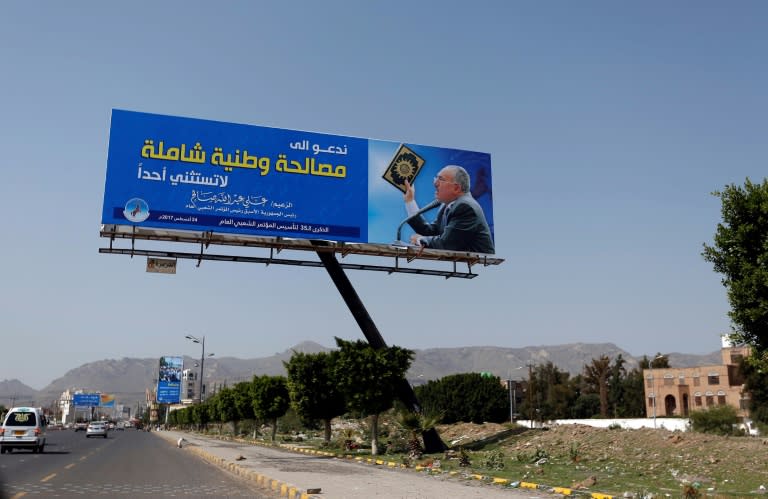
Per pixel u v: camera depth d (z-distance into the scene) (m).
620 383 96.12
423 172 28.47
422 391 55.59
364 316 26.48
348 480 16.02
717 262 10.73
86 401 163.12
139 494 14.19
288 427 60.88
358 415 28.39
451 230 28.25
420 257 27.94
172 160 25.33
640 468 18.33
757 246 10.23
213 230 25.19
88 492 14.41
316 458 25.47
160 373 123.19
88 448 37.44
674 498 11.94
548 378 103.38
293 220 26.27
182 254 25.06
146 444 45.91
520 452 24.03
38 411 32.47
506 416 51.31
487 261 28.81
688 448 20.02
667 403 89.25
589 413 95.94
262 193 26.11
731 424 47.25
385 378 25.50
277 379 44.56
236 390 54.56
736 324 10.43
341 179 27.22
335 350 29.47
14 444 31.14
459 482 15.70
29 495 13.77
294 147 26.91
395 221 27.55
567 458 21.41
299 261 26.31
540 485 14.16
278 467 20.36
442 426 39.75
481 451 25.78
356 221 27.03
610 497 12.16
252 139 26.47
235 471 20.56
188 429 118.62
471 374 52.44
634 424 56.88
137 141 25.11
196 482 17.12
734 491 13.66
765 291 9.92
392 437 33.44
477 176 29.30
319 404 34.75
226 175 25.84
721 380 83.81
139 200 24.62
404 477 16.94
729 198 10.57
